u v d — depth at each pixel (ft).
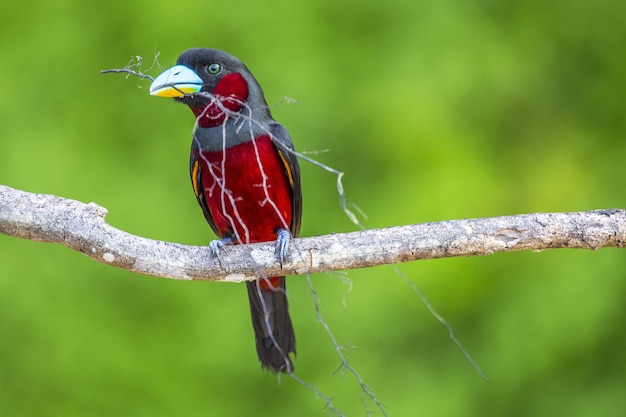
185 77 29.35
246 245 25.35
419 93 41.86
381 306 40.57
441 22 43.06
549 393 40.98
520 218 24.61
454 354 41.29
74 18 43.04
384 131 42.01
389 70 42.42
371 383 40.01
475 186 41.60
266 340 31.22
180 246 25.25
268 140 29.45
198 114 29.78
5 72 42.78
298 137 41.70
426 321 41.45
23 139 41.75
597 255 41.27
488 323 41.55
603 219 24.49
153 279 40.19
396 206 41.27
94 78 42.50
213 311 40.01
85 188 40.86
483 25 43.45
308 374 40.29
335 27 43.24
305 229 41.63
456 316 41.91
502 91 43.11
